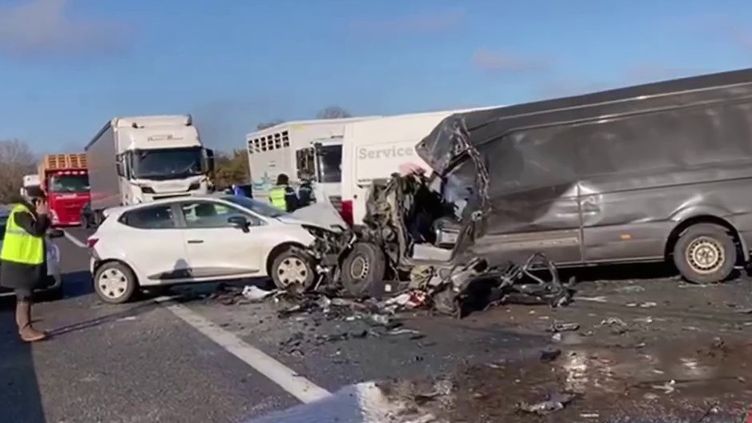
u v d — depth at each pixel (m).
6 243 10.26
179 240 13.16
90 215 38.12
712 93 10.75
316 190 21.95
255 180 30.52
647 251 10.77
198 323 10.73
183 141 25.20
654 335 8.03
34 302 13.95
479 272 10.17
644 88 10.98
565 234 10.93
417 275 10.92
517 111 11.34
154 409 6.71
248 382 7.36
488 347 8.08
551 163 11.06
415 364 7.58
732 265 10.60
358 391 6.79
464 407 6.14
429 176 12.67
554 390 6.40
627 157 10.88
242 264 13.12
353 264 12.01
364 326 9.66
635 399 6.03
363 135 17.09
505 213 11.11
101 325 11.15
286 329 9.84
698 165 10.68
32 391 7.65
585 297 10.36
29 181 50.31
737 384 6.23
